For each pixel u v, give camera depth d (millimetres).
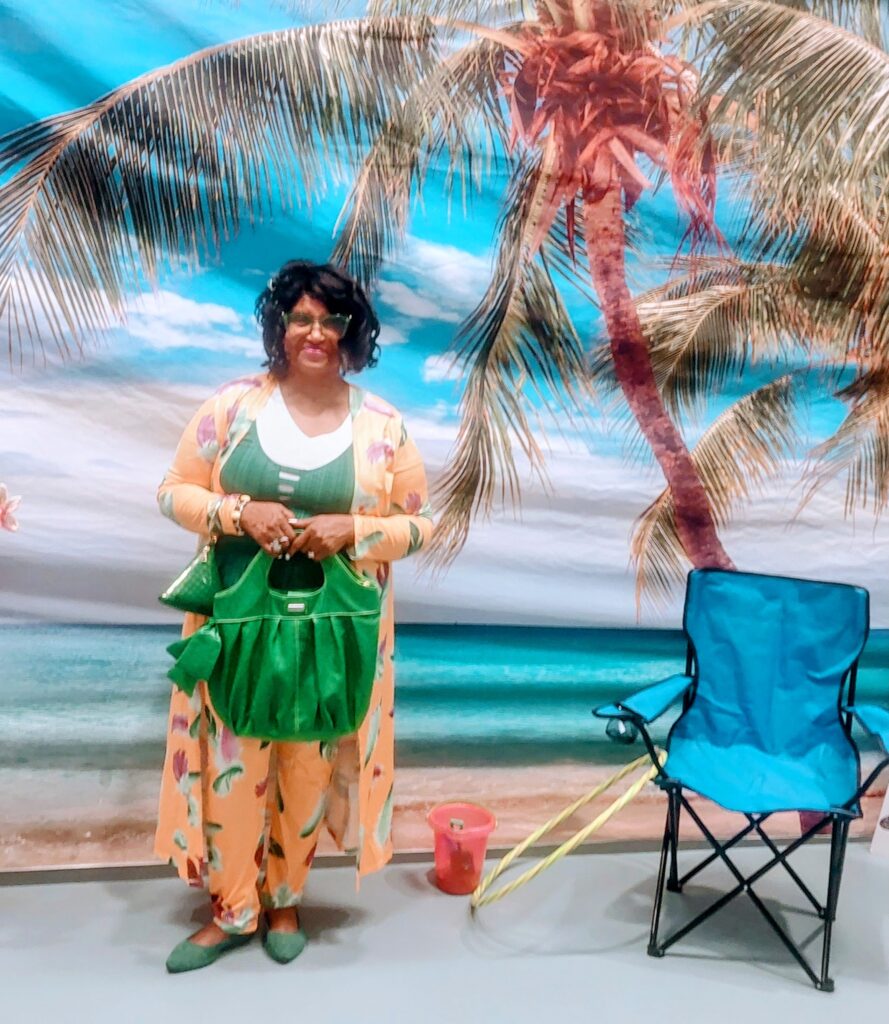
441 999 1504
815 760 1777
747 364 2094
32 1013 1412
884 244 2141
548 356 1973
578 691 2084
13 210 1659
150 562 1809
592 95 1938
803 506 2174
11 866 1800
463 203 1887
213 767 1516
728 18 1991
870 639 2266
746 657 1861
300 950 1614
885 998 1561
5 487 1720
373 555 1503
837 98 2061
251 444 1463
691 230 2021
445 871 1873
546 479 2004
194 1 1707
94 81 1675
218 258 1772
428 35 1836
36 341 1701
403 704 1984
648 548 2086
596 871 2027
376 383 1881
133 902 1770
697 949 1699
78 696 1801
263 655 1452
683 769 1689
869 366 2174
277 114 1771
